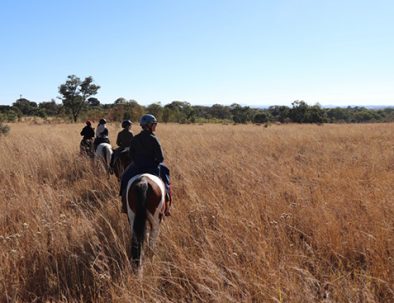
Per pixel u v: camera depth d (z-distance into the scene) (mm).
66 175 10602
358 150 14391
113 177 10383
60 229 6000
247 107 72125
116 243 5453
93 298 4562
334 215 6449
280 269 4684
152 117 5945
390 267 4797
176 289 4688
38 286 4824
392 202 6719
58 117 58812
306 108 60781
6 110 65812
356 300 4176
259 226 6004
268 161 11742
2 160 11562
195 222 6340
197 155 13430
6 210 7164
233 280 4465
